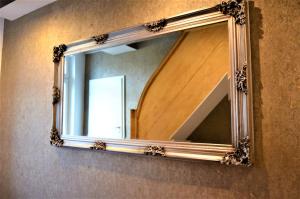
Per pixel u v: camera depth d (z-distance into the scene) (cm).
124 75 141
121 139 138
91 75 156
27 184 194
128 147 135
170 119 122
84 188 158
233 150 101
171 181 122
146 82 133
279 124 95
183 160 117
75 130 161
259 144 98
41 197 183
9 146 213
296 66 93
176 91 122
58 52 173
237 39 103
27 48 206
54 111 172
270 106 97
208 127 110
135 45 138
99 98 151
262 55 100
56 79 173
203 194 112
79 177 161
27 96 202
